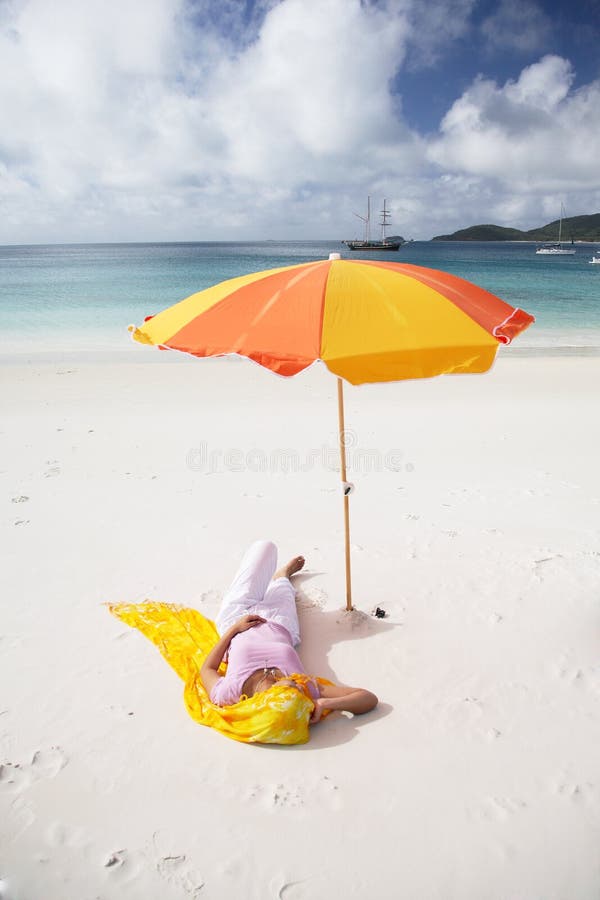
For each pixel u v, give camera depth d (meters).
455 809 3.07
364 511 6.75
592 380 13.42
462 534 6.10
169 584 5.27
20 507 6.87
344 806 3.10
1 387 12.66
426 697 3.88
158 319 3.69
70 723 3.68
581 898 2.62
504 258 111.06
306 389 12.76
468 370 3.04
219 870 2.77
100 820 3.03
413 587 5.13
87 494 7.24
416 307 3.29
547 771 3.29
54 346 18.06
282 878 2.73
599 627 4.50
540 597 4.91
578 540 5.89
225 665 4.15
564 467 8.02
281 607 4.54
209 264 77.00
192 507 6.89
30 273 55.34
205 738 3.59
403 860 2.80
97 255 127.50
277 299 3.36
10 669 4.16
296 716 3.52
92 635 4.55
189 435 9.51
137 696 3.92
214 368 14.94
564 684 3.94
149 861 2.81
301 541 6.06
